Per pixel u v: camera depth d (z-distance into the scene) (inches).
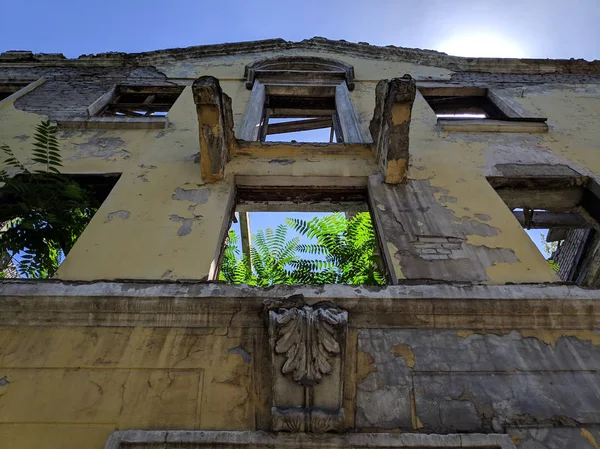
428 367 131.6
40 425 120.1
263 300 138.6
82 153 245.9
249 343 134.5
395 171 217.2
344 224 306.2
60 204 201.2
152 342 135.1
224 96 223.9
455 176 229.3
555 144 265.9
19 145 250.4
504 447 114.3
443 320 141.0
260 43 422.6
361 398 125.6
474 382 129.0
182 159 238.1
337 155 243.4
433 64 401.4
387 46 420.8
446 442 115.0
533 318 142.3
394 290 144.6
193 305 138.9
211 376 128.9
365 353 133.8
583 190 239.1
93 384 127.4
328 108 349.7
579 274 297.3
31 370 130.3
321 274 285.7
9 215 205.6
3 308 139.1
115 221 193.3
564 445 117.2
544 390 127.8
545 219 283.6
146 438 115.5
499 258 178.2
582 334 140.8
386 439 115.8
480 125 277.7
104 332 137.3
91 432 118.9
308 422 118.1
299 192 230.2
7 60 391.2
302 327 127.6
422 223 195.2
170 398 125.0
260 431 118.6
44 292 141.3
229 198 209.2
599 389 128.6
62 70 387.9
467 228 193.6
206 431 117.6
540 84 368.2
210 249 178.1
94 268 168.7
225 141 230.1
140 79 366.3
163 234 185.9
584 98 335.9
